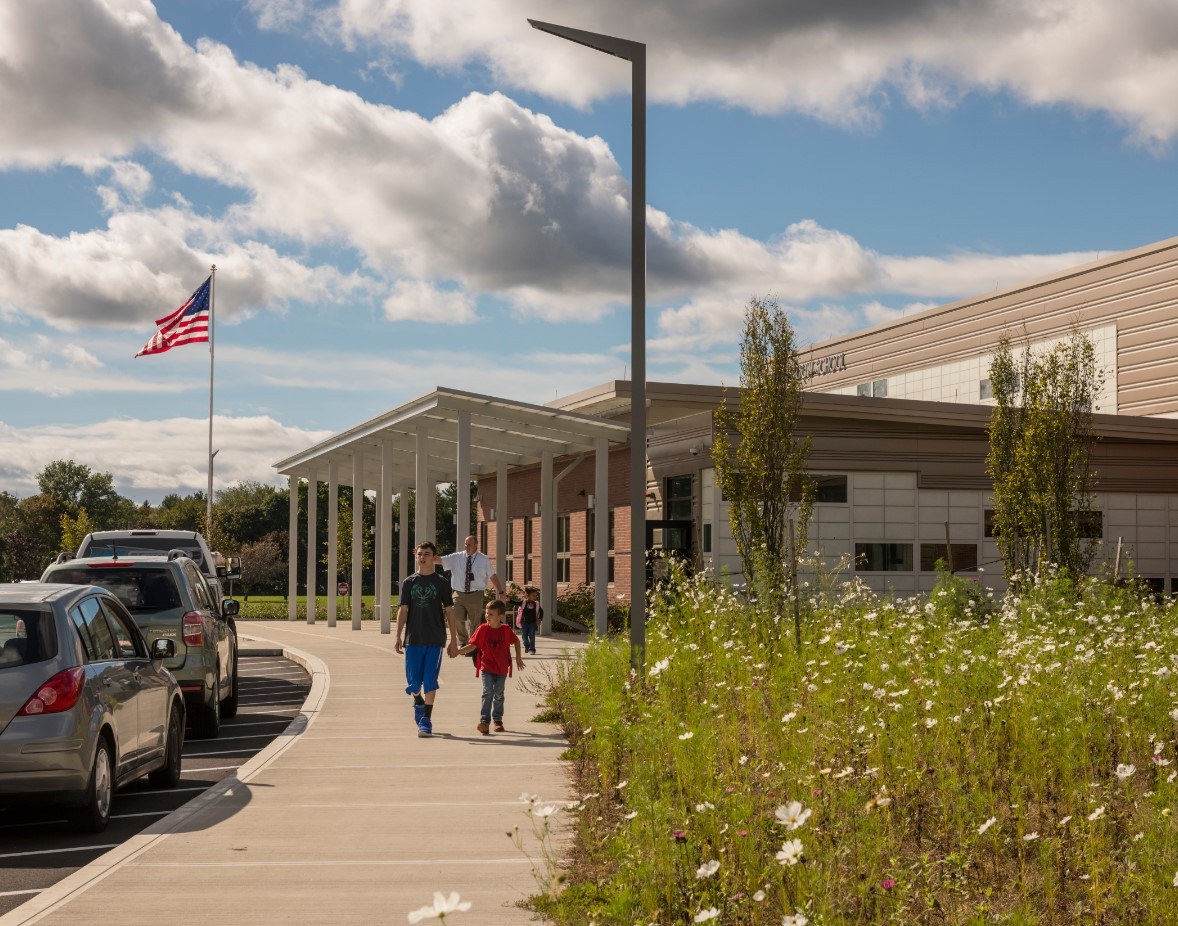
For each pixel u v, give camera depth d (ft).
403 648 43.27
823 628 51.62
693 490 102.37
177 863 24.77
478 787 33.19
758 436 77.97
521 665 44.01
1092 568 100.17
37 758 28.45
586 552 119.24
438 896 13.30
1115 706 32.35
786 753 28.50
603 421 86.12
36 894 23.65
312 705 52.19
